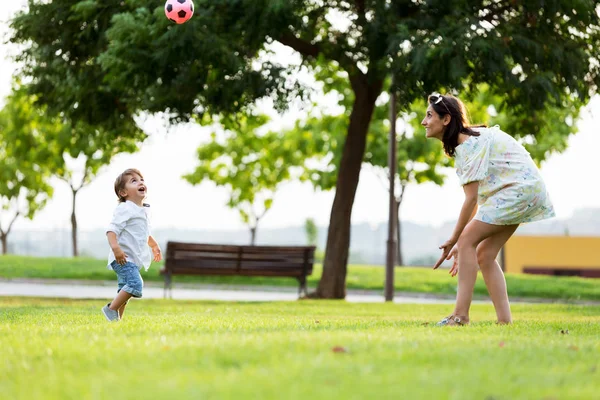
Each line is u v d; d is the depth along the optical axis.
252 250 25.34
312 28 24.14
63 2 24.67
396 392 4.91
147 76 22.28
